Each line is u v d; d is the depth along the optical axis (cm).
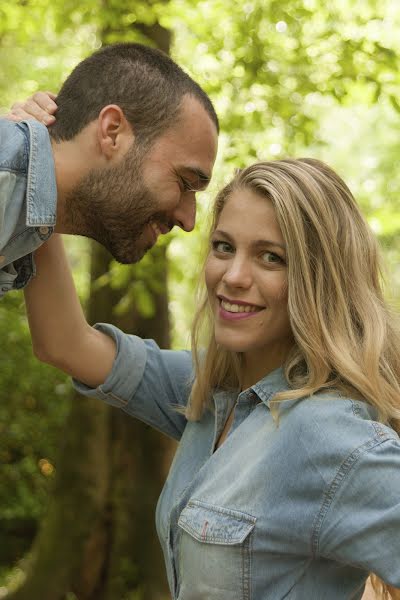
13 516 1095
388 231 742
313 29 766
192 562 270
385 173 1653
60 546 767
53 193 284
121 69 295
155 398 331
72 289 326
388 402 268
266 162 277
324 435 254
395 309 290
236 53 711
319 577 262
